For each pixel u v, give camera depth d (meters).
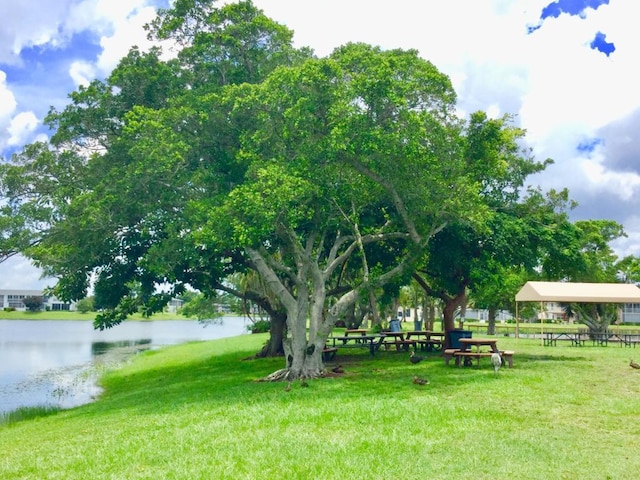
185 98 19.39
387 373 17.72
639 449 8.40
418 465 7.82
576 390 13.66
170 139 17.89
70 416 15.85
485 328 52.22
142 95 21.50
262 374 19.77
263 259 18.62
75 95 21.00
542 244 22.30
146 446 9.73
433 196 17.88
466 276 24.42
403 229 21.77
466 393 13.36
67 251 18.95
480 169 21.39
